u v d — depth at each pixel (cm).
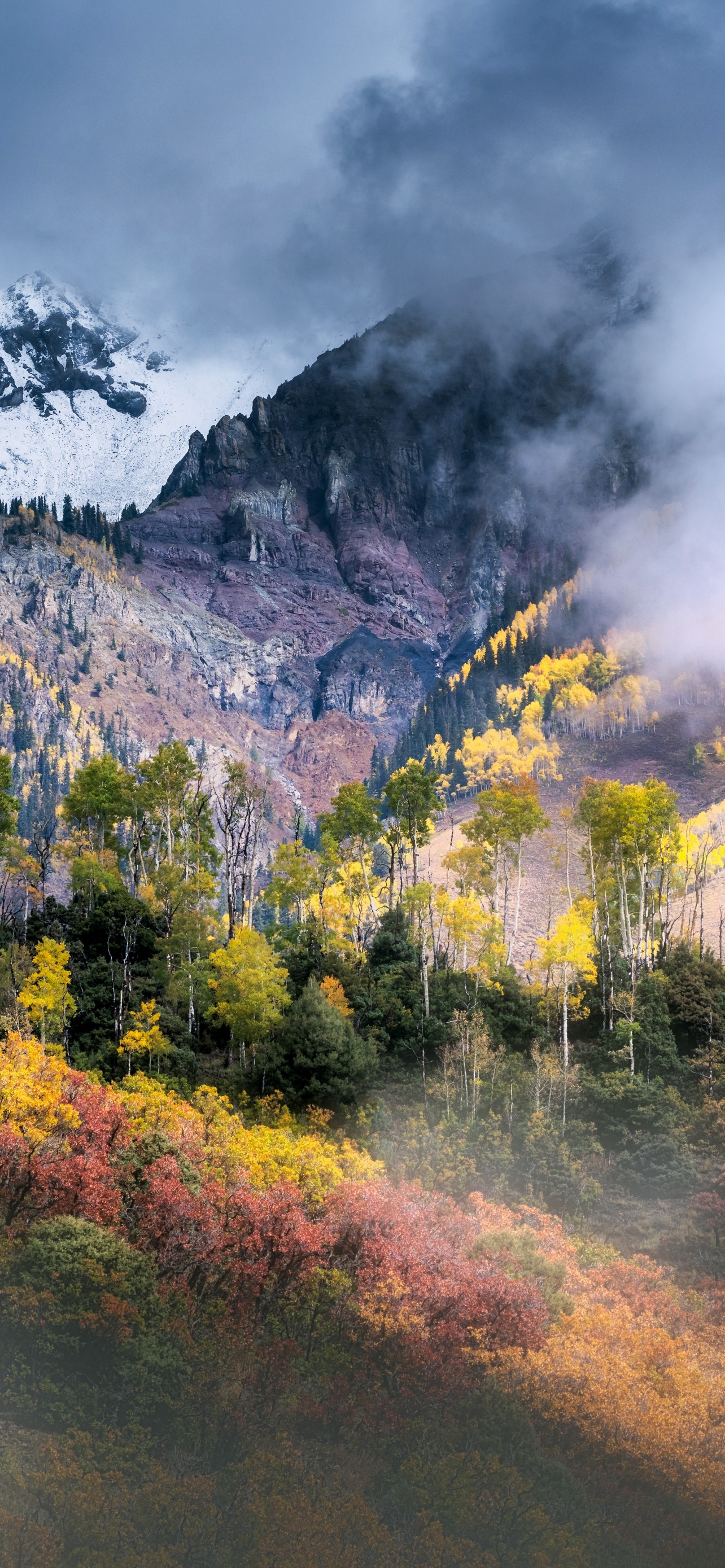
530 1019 9625
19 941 9294
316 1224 5744
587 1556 4272
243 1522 3678
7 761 10906
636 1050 9212
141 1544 3456
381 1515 4184
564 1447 5141
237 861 11244
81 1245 4559
